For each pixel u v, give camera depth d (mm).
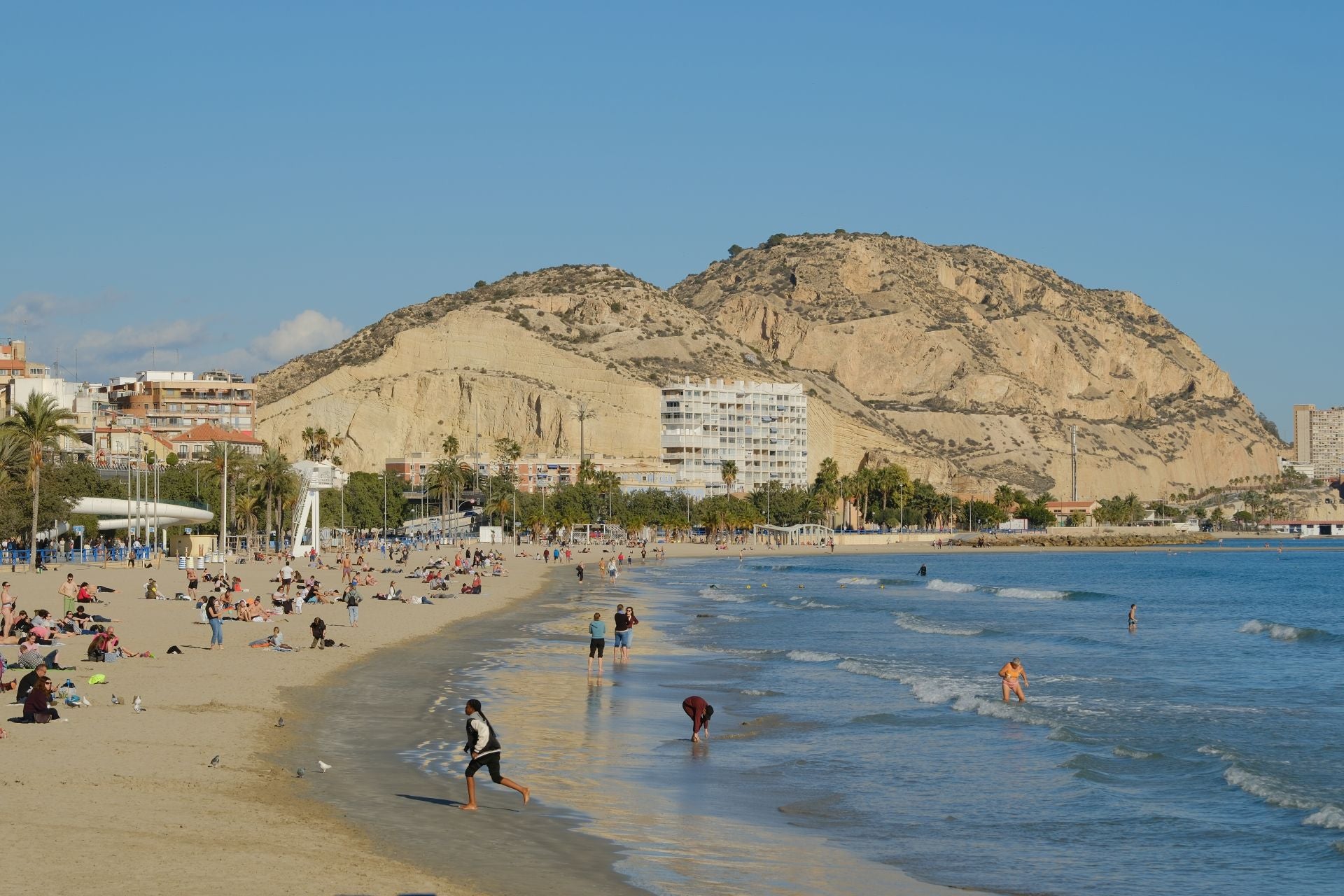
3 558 100562
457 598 85812
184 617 59250
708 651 55938
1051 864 21469
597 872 19656
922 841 22906
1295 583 136125
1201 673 50156
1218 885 20438
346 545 156375
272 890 16844
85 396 195750
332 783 25094
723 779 28031
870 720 36438
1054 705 40375
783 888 19516
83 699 32125
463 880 18469
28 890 16250
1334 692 43938
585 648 56312
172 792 22859
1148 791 27188
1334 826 24031
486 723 24141
